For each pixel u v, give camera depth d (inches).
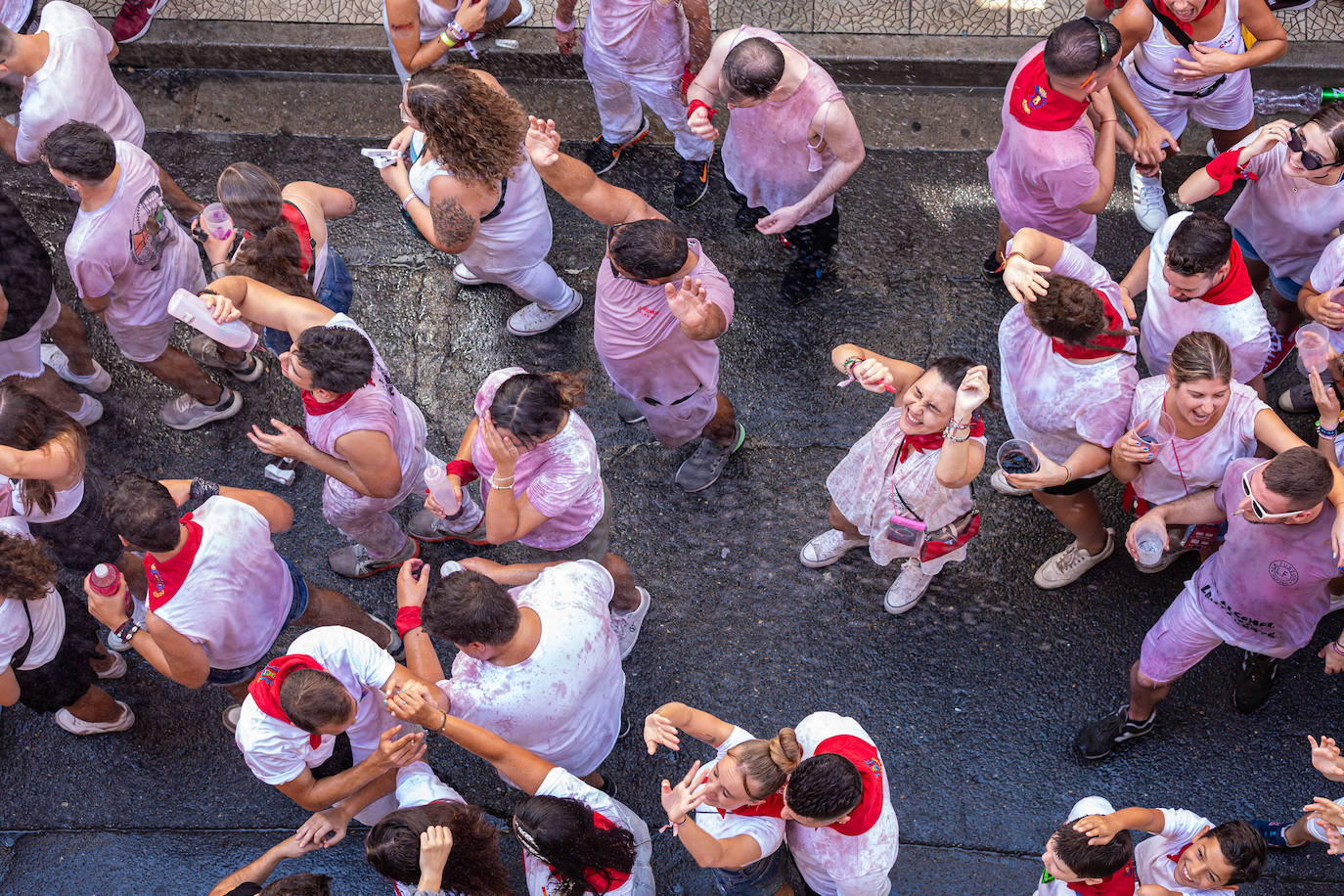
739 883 156.5
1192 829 147.6
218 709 196.4
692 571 208.7
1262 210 187.0
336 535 213.3
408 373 230.1
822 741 141.7
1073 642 198.8
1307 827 158.1
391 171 189.9
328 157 251.0
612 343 177.8
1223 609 156.9
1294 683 192.4
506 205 188.5
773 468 217.3
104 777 191.6
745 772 127.4
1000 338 177.6
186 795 190.2
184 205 234.4
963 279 233.6
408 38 217.0
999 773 188.2
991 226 238.8
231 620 154.0
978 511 211.0
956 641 199.9
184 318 156.6
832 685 197.0
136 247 182.1
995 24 249.3
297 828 187.5
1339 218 178.1
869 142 248.8
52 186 248.8
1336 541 142.3
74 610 174.2
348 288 201.2
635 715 195.5
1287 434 152.6
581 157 248.5
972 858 181.8
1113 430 162.2
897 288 233.3
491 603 130.3
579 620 142.8
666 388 185.3
